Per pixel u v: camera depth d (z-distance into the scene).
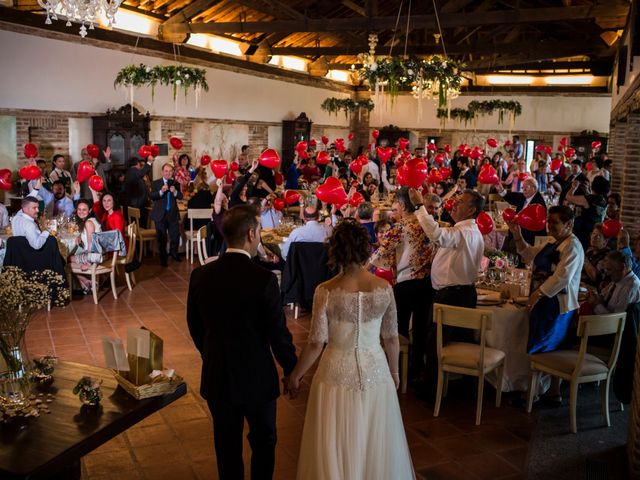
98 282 8.67
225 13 16.12
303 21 14.02
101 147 12.99
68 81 12.39
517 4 13.94
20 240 7.13
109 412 2.97
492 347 5.27
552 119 23.95
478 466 4.20
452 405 5.17
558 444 4.54
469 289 5.00
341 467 3.22
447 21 13.21
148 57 14.49
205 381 3.18
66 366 3.54
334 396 3.23
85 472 3.97
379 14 19.41
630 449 4.11
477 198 5.02
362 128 25.92
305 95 21.80
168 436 4.48
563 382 5.78
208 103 16.81
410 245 5.30
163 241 10.15
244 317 3.10
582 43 16.70
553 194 13.35
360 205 7.14
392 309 3.34
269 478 3.30
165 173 10.11
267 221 9.12
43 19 11.66
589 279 6.41
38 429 2.81
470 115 22.58
